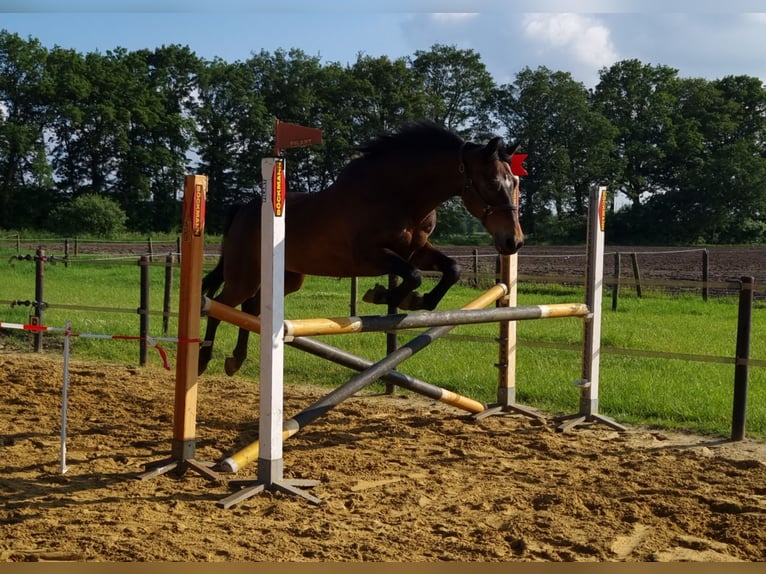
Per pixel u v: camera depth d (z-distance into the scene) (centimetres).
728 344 962
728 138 7400
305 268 566
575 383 627
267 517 410
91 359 920
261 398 455
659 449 554
